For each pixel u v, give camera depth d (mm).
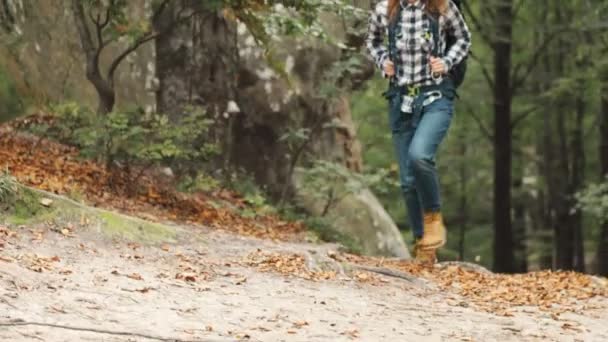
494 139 23891
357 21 15445
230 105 13789
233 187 13562
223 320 5254
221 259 7230
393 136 8266
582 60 23359
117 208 9289
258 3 11352
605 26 22109
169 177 12320
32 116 12367
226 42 13773
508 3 22578
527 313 6633
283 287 6551
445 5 7766
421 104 7887
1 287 5125
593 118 27375
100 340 4441
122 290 5594
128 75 13758
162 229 7645
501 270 23516
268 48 12375
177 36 13312
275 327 5215
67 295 5246
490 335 5652
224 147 13766
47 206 7230
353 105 28000
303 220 13125
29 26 13359
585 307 7078
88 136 10305
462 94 26641
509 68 23625
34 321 4609
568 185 25625
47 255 6301
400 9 7891
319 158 15953
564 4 24031
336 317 5758
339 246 9992
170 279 6184
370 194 16141
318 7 11148
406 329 5605
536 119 26875
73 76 13703
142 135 10500
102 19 13461
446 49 7945
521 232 29922
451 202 32438
